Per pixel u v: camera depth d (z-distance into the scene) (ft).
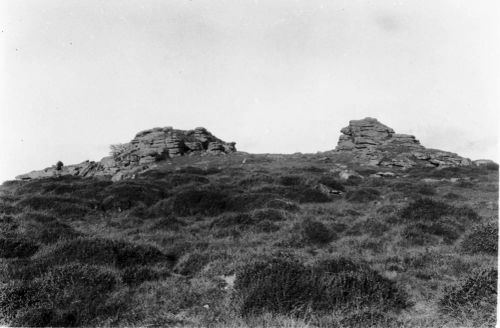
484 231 35.83
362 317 22.81
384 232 43.75
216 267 33.42
